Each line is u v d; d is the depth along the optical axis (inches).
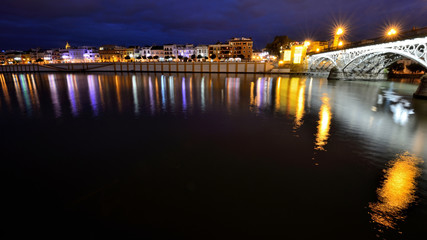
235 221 235.5
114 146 463.2
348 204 261.0
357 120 661.3
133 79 2518.5
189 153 420.2
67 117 733.9
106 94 1301.7
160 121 667.4
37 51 6092.5
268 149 435.2
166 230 223.8
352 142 470.9
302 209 253.3
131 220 238.8
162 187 302.7
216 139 498.9
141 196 282.7
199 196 280.2
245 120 669.3
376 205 258.8
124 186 306.8
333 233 218.1
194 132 551.5
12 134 557.9
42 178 335.3
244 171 346.0
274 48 4426.7
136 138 512.7
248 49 4598.9
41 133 561.9
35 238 220.4
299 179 319.3
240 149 437.7
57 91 1476.4
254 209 254.4
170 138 508.7
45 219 245.4
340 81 2139.5
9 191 301.6
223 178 324.8
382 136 511.5
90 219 243.0
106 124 641.0
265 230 222.4
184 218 240.8
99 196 284.8
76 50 5364.2
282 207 256.8
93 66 4264.3
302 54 3289.9
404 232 218.7
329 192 286.0
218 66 3678.6
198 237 214.1
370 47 1653.5
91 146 465.1
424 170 344.2
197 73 3705.7
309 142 473.7
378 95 1208.2
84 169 361.4
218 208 256.5
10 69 4628.4
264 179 320.2
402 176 325.4
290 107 871.7
